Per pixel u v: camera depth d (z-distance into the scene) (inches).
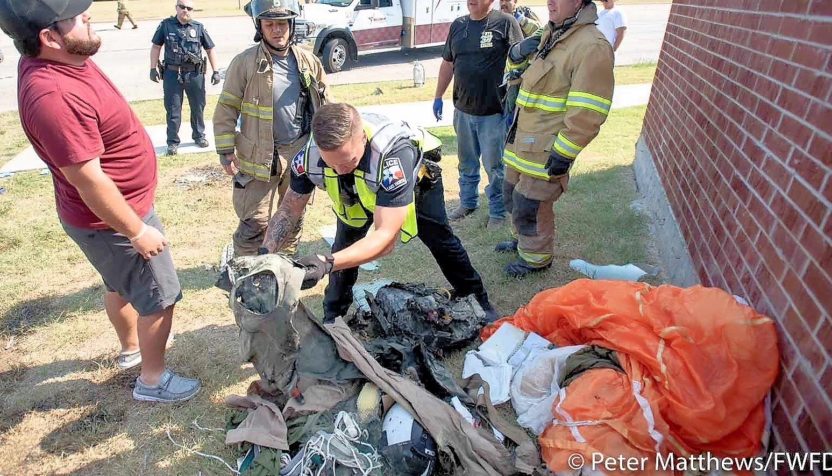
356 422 97.0
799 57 97.3
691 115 168.2
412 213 108.8
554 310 117.2
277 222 117.1
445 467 95.1
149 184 106.3
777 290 90.4
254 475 93.0
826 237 78.5
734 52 135.6
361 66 558.3
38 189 234.2
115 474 102.4
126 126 99.0
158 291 108.1
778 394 85.9
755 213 105.0
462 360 128.6
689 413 88.4
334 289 133.3
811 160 86.7
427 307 130.0
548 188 149.5
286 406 101.0
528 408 108.0
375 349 116.5
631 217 199.5
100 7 1075.9
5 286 163.8
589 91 133.0
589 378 98.4
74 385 124.3
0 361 132.8
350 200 114.5
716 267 122.2
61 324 146.6
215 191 231.6
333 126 91.4
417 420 97.0
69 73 88.7
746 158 114.8
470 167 200.1
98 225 100.1
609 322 105.0
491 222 197.6
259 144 142.8
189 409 117.2
